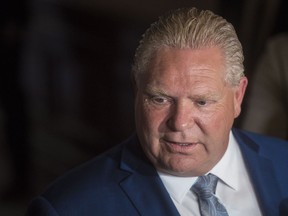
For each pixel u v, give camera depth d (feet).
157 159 4.02
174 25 3.73
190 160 3.93
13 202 12.23
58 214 4.06
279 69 6.86
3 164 13.33
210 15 3.84
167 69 3.67
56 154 13.98
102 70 13.37
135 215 4.13
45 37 14.60
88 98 13.85
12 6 11.27
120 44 12.76
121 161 4.38
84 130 13.98
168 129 3.83
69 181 4.30
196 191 4.28
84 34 13.70
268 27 8.96
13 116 12.45
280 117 6.88
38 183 13.01
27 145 12.84
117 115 13.10
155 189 4.20
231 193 4.48
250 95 7.16
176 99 3.73
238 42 3.89
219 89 3.75
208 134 3.84
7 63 11.85
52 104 14.87
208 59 3.69
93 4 13.32
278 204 4.54
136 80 3.92
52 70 14.69
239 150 4.75
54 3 14.30
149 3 12.00
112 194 4.19
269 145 4.93
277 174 4.72
